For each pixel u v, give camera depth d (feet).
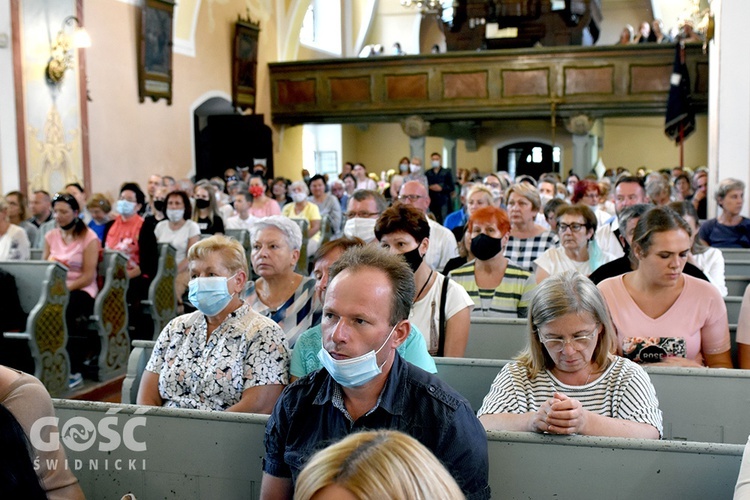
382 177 62.49
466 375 9.55
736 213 21.36
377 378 6.59
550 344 7.77
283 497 6.82
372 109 52.75
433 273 10.94
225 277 9.32
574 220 13.79
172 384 9.44
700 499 6.57
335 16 67.15
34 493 6.13
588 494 6.83
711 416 8.93
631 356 10.05
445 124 62.08
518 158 70.23
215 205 25.95
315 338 9.20
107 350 20.17
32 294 18.47
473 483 6.45
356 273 6.45
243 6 51.90
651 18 68.80
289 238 11.45
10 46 30.76
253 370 9.14
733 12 28.71
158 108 43.24
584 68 48.73
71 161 34.94
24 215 26.76
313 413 6.77
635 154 67.46
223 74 50.11
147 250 22.39
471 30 55.88
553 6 53.57
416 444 3.98
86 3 37.11
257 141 49.96
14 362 17.94
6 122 30.83
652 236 9.73
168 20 43.14
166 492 7.97
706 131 65.46
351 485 3.69
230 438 7.74
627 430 7.38
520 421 7.51
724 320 10.18
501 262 13.33
